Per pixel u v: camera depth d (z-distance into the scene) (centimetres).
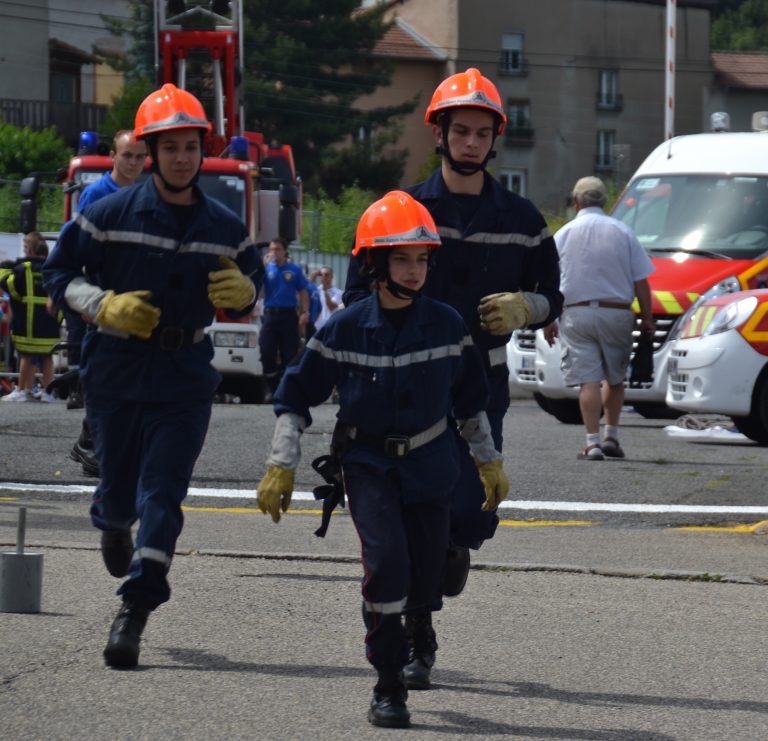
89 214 1219
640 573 1575
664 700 1107
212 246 1219
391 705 1023
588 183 2623
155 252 1208
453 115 1216
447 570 1223
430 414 1072
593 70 16638
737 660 1231
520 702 1093
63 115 11888
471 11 15988
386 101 15838
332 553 1672
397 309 1077
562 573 1585
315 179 13062
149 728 998
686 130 17125
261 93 12700
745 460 2608
